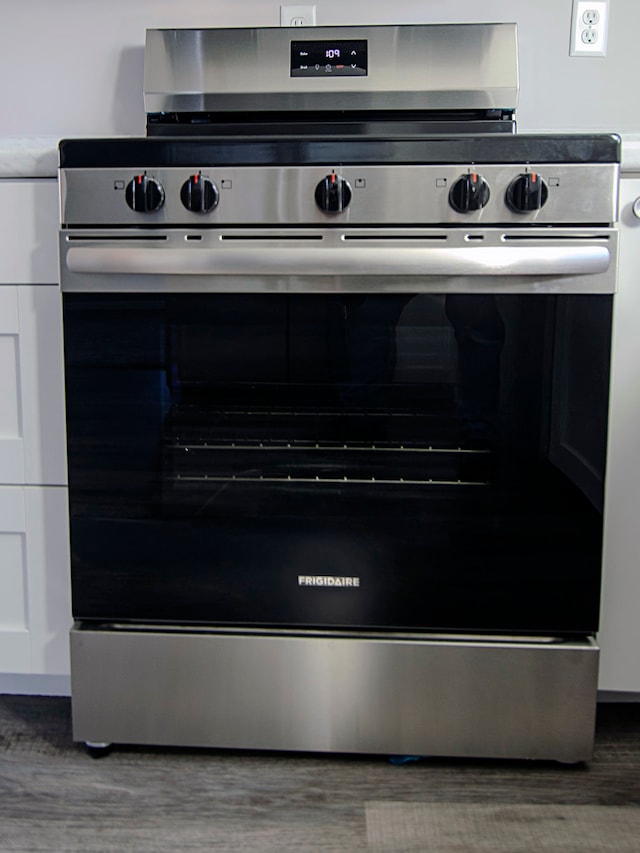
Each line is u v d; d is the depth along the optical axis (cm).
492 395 115
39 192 122
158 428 118
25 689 148
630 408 123
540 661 119
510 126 136
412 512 118
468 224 111
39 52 158
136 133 160
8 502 129
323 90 137
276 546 119
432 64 136
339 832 110
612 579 127
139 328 116
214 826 111
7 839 108
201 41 138
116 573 122
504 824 112
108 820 112
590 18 154
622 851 107
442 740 122
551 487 116
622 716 141
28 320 125
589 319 112
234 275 113
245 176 111
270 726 123
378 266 109
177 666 122
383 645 120
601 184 109
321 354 115
